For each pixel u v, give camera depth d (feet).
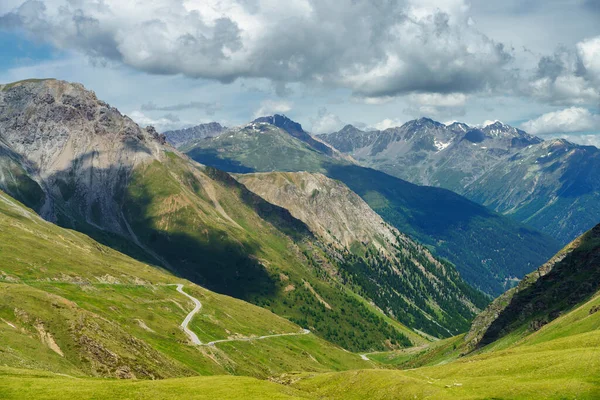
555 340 471.62
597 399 299.58
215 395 329.11
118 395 311.47
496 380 369.09
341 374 497.46
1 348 405.18
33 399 290.15
